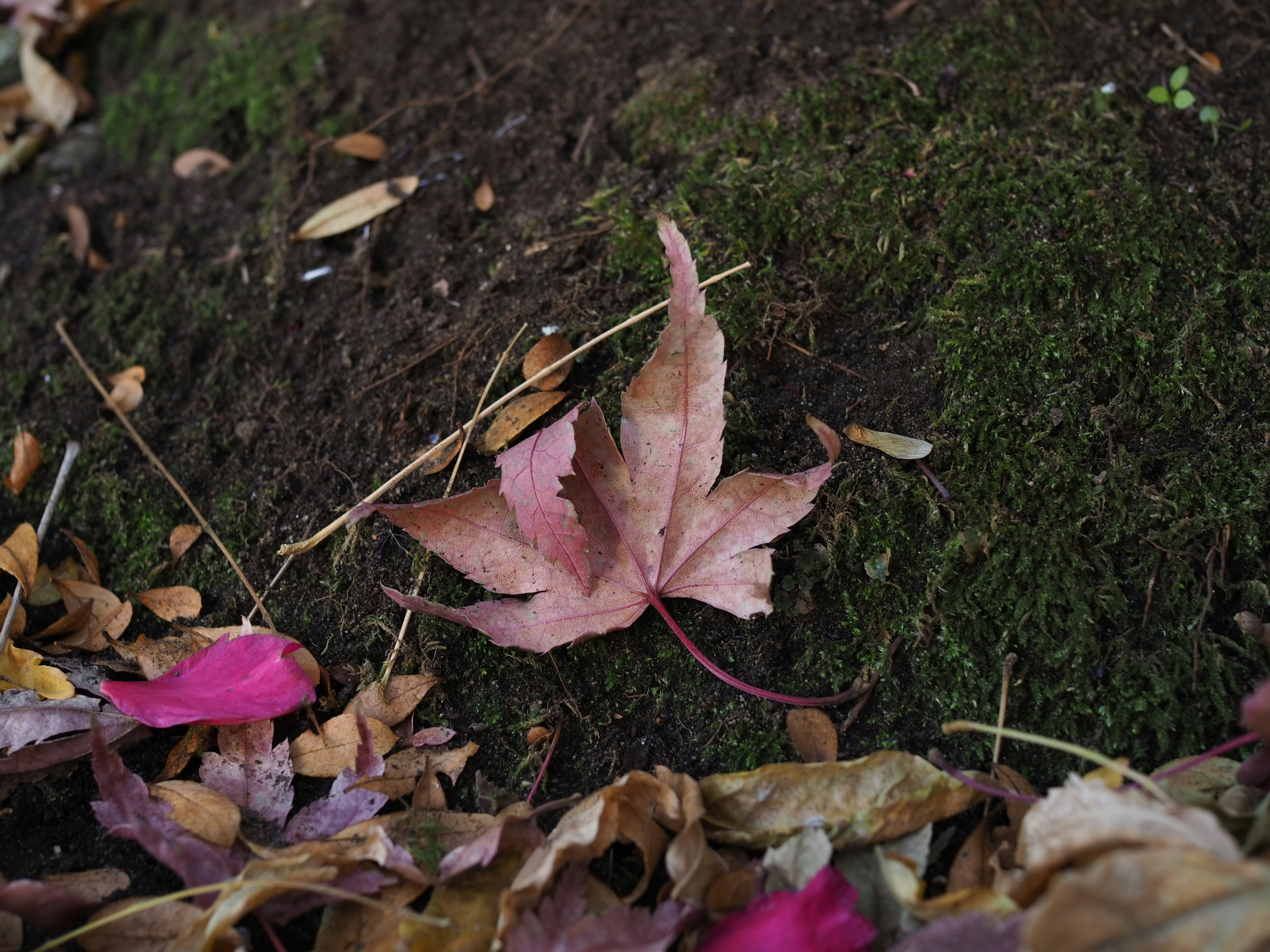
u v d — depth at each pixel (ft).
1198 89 1.33
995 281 1.26
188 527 1.30
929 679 1.18
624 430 1.19
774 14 1.42
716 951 1.06
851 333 1.27
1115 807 1.04
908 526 1.21
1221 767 1.12
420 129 1.44
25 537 1.29
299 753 1.18
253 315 1.38
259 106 1.48
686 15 1.44
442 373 1.31
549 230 1.35
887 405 1.24
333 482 1.29
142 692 1.17
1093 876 0.98
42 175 1.52
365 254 1.38
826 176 1.31
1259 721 1.03
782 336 1.27
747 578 1.16
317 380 1.34
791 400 1.25
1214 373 1.22
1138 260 1.26
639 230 1.32
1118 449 1.21
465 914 1.09
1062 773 1.16
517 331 1.31
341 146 1.43
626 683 1.20
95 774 1.14
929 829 1.11
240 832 1.14
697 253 1.30
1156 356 1.23
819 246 1.30
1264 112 1.32
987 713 1.17
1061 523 1.20
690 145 1.36
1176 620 1.18
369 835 1.12
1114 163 1.30
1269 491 1.19
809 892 1.07
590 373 1.28
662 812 1.13
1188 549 1.19
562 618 1.18
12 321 1.42
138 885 1.15
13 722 1.18
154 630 1.27
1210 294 1.24
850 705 1.18
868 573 1.20
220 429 1.34
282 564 1.28
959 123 1.33
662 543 1.18
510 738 1.19
